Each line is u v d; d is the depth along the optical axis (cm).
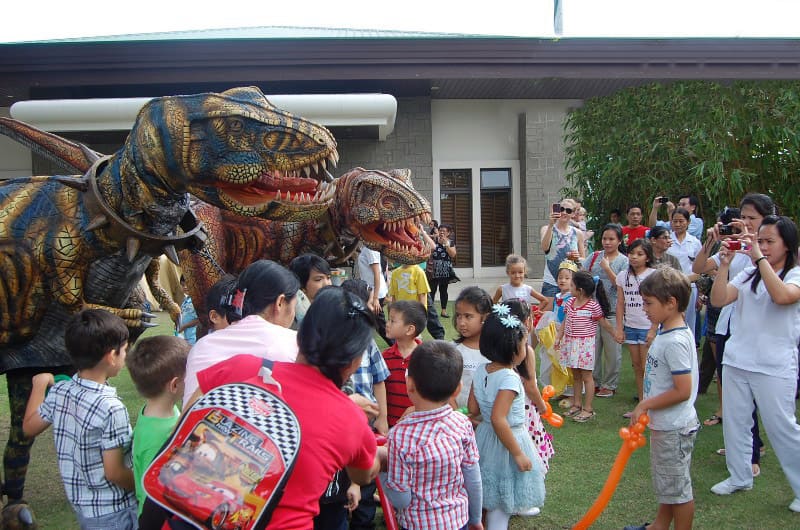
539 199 1733
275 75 1330
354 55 1339
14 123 374
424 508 286
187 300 571
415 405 299
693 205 867
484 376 349
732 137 1011
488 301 409
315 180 351
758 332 418
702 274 614
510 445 331
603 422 589
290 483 191
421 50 1350
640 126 1087
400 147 1633
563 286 659
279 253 474
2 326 350
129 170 326
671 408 354
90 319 290
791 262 416
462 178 1794
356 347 209
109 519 286
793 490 419
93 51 1275
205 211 455
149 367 272
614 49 1366
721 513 413
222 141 319
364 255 780
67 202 349
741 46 1356
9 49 1259
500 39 1359
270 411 194
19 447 383
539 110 1727
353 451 205
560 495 441
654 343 367
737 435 435
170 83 1321
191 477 181
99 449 285
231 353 244
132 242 336
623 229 910
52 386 320
